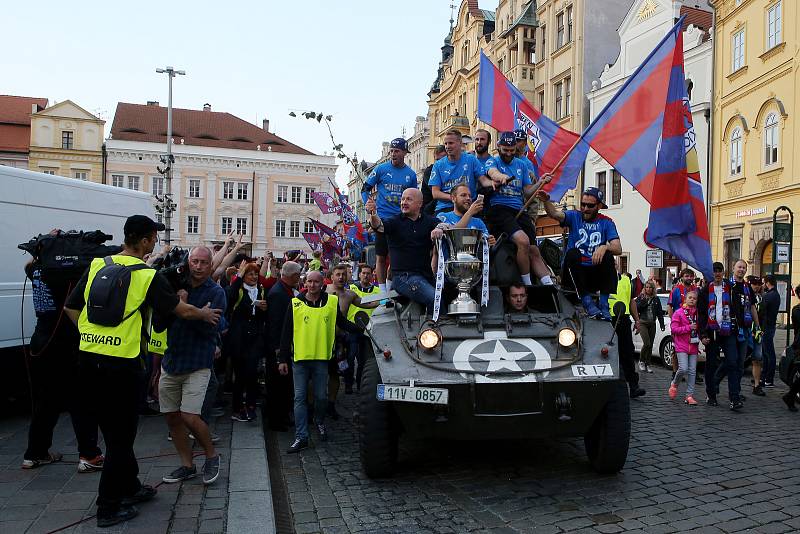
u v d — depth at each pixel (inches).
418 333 227.5
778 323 762.8
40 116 2176.4
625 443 218.7
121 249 241.9
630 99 312.5
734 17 880.3
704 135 949.2
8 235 322.3
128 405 179.5
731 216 886.4
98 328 178.4
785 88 767.1
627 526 181.6
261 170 2415.1
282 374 282.7
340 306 341.7
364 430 221.8
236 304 313.4
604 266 270.5
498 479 226.7
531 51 1376.7
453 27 1963.6
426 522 187.0
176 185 2329.0
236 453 250.8
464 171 299.7
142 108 2491.4
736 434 293.3
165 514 183.3
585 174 1184.8
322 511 196.9
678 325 373.4
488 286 238.7
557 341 217.9
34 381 225.8
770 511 193.0
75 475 216.7
